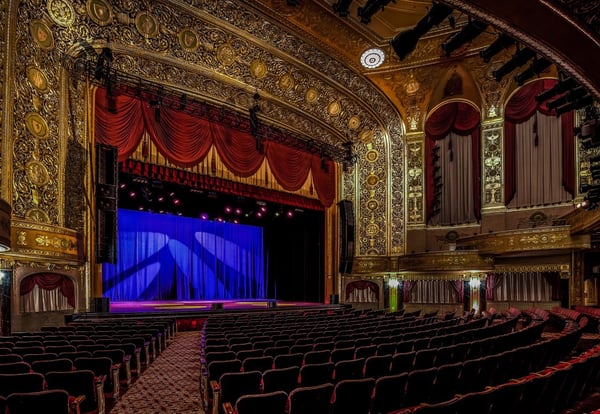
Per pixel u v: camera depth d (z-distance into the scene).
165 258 19.84
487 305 17.34
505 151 17.28
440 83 17.89
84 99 12.11
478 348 6.05
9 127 9.52
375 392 3.85
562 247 13.30
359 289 19.27
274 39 14.18
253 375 4.17
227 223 21.95
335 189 19.50
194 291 20.48
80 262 11.64
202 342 7.26
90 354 5.50
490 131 17.69
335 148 19.16
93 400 4.37
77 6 11.25
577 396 4.77
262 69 14.95
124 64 12.77
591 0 3.80
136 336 7.38
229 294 21.56
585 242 12.79
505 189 17.14
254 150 16.05
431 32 15.24
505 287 17.30
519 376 5.34
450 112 18.58
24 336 7.32
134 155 13.01
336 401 3.64
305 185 18.06
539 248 13.88
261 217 21.55
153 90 13.46
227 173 15.23
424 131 19.08
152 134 13.28
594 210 11.20
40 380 4.15
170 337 10.81
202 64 13.89
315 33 14.35
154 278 19.41
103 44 12.09
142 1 11.95
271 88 15.66
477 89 17.70
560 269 15.57
